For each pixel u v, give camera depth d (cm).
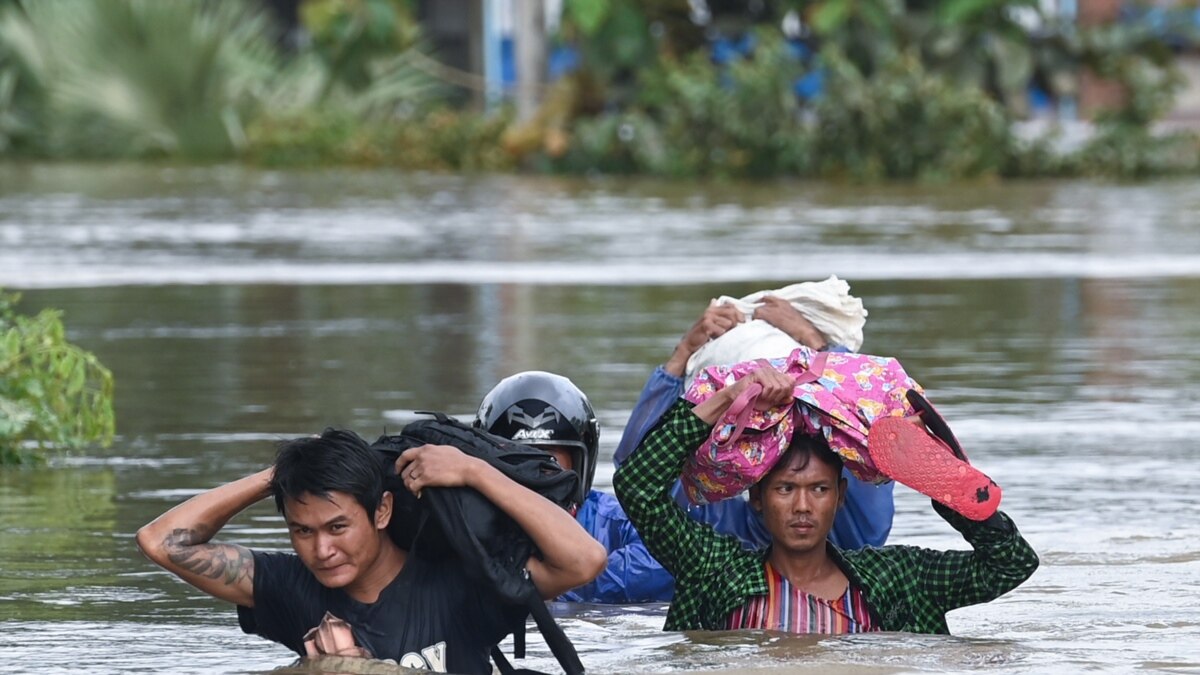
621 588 1492
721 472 1284
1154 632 1349
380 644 1165
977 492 1263
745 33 9512
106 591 1516
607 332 3247
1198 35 9175
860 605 1316
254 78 9906
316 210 6222
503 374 2766
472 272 4291
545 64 9738
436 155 9225
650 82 8806
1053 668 1226
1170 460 2128
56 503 1895
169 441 2255
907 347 3106
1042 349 3073
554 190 7469
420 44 10569
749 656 1241
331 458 1116
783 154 8256
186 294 3869
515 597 1123
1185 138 8688
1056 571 1580
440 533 1160
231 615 1435
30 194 6931
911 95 8150
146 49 9712
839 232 5338
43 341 2227
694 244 4944
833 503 1288
